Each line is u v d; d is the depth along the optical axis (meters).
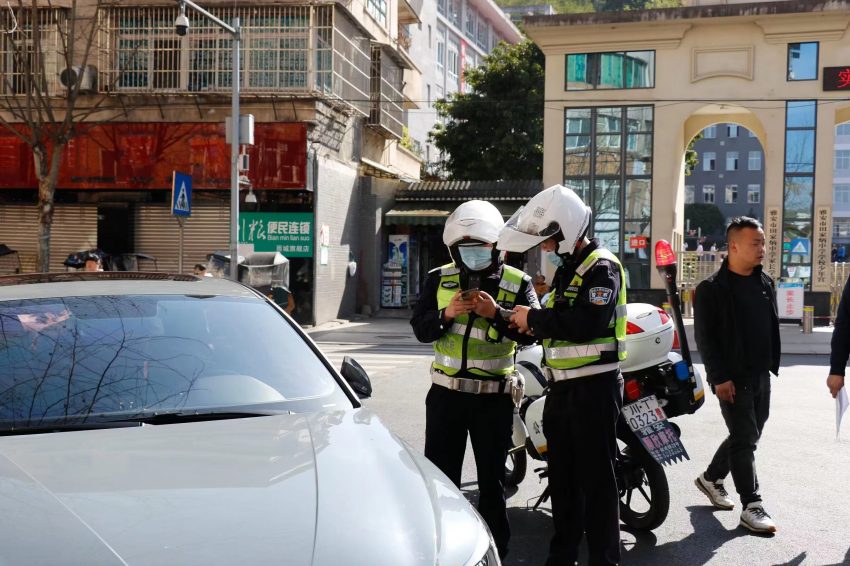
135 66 21.78
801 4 23.88
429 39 45.50
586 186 25.89
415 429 8.24
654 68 25.28
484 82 34.44
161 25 21.69
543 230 3.98
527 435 5.55
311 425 3.00
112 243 22.27
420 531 2.27
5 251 22.08
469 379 4.37
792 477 6.49
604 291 3.92
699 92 25.00
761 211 84.06
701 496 6.02
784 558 4.73
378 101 26.53
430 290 4.55
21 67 21.12
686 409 5.26
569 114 26.00
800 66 24.36
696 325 5.32
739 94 24.73
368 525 2.21
